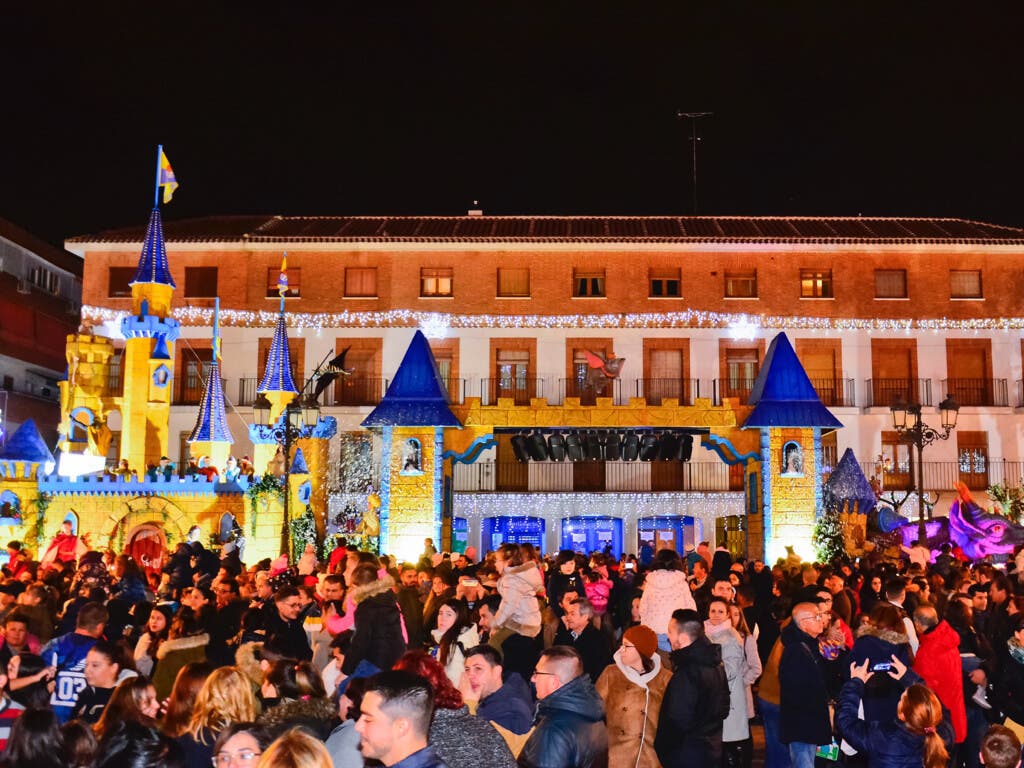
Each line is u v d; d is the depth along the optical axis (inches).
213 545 1021.2
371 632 329.7
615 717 286.4
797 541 885.8
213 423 1168.8
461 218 1775.3
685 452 943.7
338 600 405.7
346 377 1572.3
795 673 328.5
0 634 336.5
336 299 1589.6
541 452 946.7
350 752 211.8
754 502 927.7
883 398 1565.0
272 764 168.6
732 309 1581.0
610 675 292.0
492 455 1566.2
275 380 1134.4
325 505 1112.8
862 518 920.9
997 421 1537.9
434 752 177.8
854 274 1584.6
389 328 1583.4
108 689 278.2
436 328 1582.2
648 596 340.2
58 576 512.1
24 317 1635.1
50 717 204.5
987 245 1572.3
